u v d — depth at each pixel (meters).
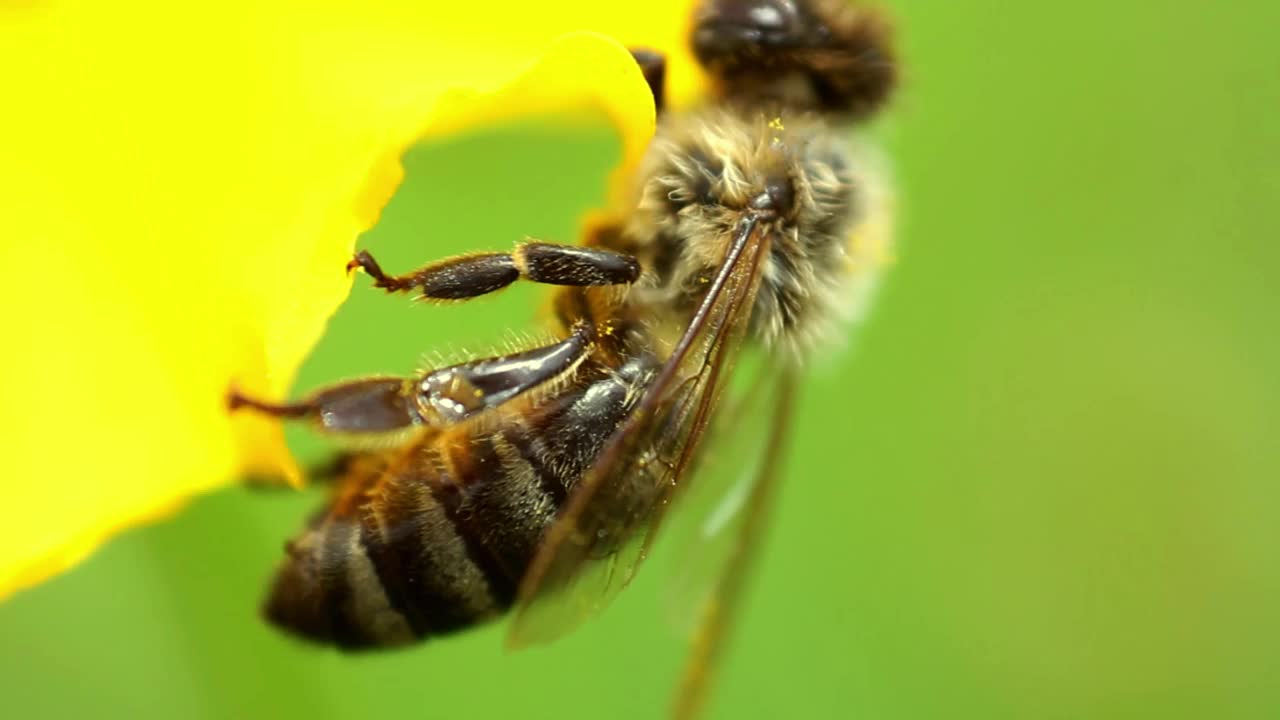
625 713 0.09
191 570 0.09
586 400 0.08
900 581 0.10
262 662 0.09
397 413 0.08
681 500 0.08
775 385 0.08
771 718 0.09
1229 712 0.10
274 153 0.07
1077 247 0.10
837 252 0.08
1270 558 0.10
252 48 0.08
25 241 0.07
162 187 0.07
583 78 0.07
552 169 0.09
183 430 0.07
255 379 0.07
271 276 0.07
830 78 0.08
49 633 0.09
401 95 0.08
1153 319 0.10
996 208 0.10
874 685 0.10
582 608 0.08
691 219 0.08
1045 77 0.10
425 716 0.09
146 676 0.09
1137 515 0.10
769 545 0.10
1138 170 0.10
